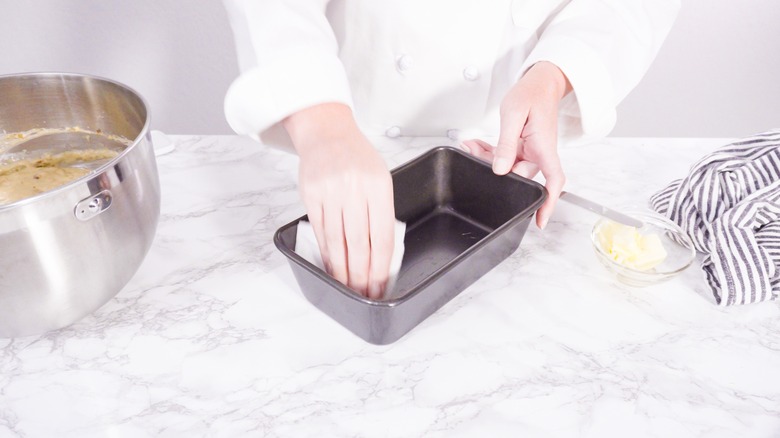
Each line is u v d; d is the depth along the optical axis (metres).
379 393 0.52
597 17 0.78
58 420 0.50
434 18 0.79
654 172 0.82
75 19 1.45
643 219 0.69
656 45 0.84
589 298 0.62
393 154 0.86
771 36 1.52
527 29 0.82
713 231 0.63
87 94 0.67
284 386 0.53
